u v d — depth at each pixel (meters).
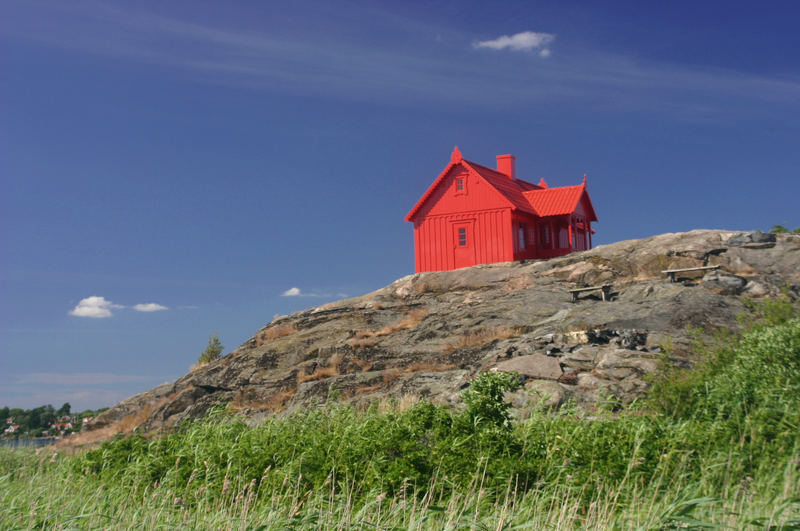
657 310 20.08
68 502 9.77
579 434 9.06
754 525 6.07
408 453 9.14
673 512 6.31
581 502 7.47
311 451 9.87
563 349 18.02
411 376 20.00
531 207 35.84
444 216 34.31
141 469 11.26
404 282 31.11
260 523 7.57
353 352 24.12
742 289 21.47
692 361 15.02
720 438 8.89
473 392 10.31
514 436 9.31
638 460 7.98
